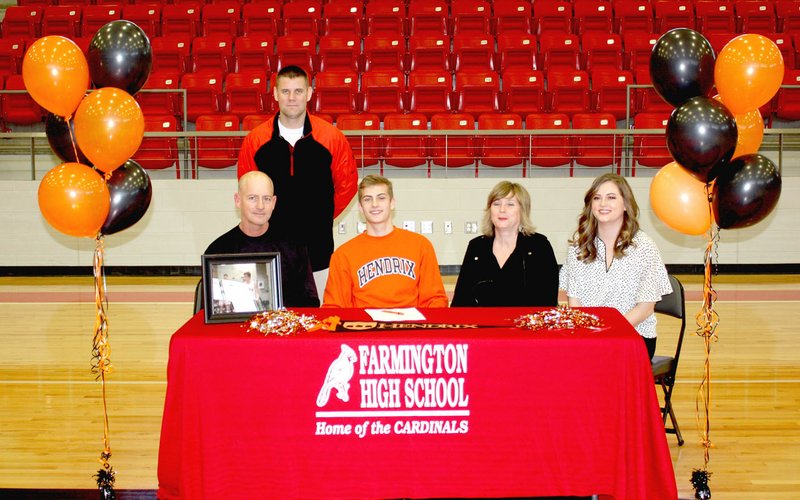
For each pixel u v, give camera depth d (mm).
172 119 10734
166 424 3100
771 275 10508
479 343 3064
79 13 12930
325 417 3068
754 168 3576
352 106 11078
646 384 3074
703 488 3676
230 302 3348
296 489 3064
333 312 3598
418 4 12945
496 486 3105
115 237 10617
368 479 3084
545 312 3346
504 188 4078
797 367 6121
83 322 7840
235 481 3064
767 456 4281
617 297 4176
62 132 3869
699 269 10539
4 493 3730
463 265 4242
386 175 11055
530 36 12227
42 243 10680
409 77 11547
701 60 3625
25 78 3680
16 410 5102
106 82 3818
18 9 13023
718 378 5832
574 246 4301
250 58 11984
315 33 12641
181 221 10594
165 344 6902
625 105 11164
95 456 4309
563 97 11141
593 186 4152
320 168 4984
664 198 4016
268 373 3051
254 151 5004
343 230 10297
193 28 12805
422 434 3090
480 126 10586
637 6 12984
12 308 8531
